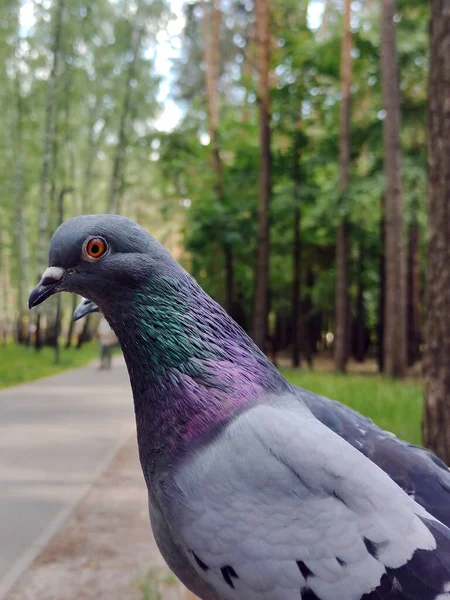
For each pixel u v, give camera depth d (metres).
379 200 17.83
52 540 4.63
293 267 20.89
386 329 14.60
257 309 18.03
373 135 17.92
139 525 4.95
